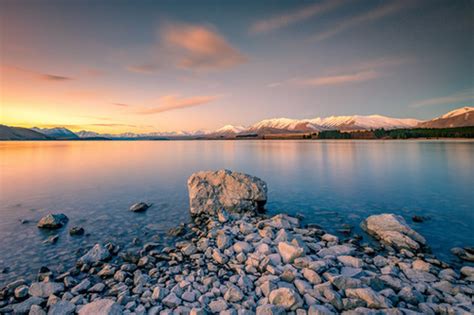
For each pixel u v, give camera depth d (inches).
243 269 426.6
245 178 860.6
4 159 2802.7
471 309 304.3
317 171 1708.9
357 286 342.0
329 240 560.1
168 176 1557.6
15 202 935.7
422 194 1023.0
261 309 291.4
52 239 585.0
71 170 1852.9
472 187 1139.3
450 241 567.5
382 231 589.9
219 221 717.3
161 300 341.1
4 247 548.7
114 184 1291.8
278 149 4517.7
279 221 649.6
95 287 377.4
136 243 576.4
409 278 395.5
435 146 4478.3
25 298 362.9
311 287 346.6
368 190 1111.0
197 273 414.9
